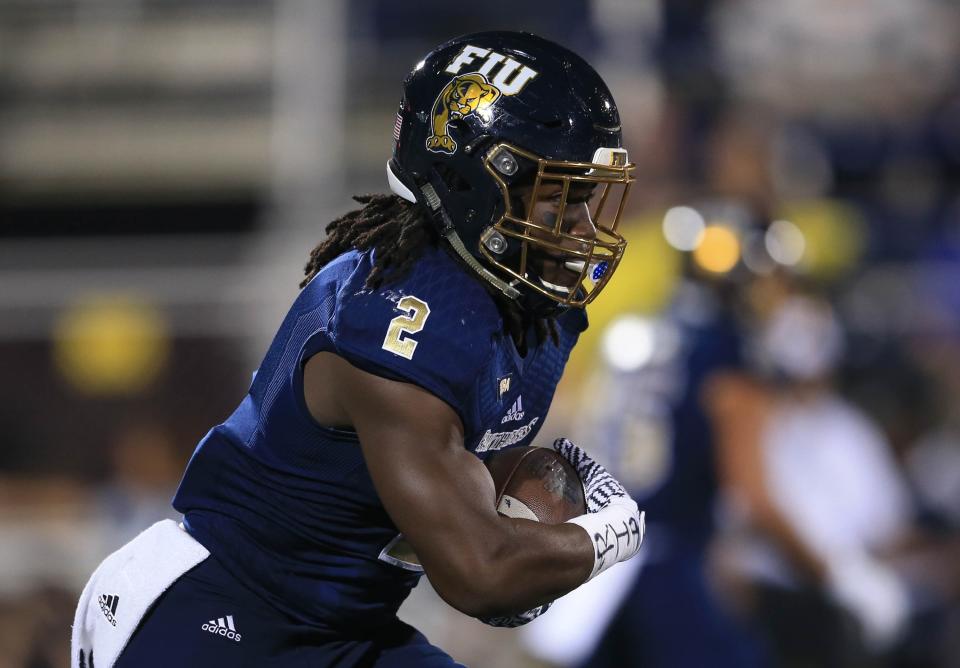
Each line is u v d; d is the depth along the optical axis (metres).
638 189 22.52
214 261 23.48
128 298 22.97
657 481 15.38
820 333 17.41
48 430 22.80
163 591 7.95
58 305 22.89
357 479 7.72
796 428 16.92
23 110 27.22
